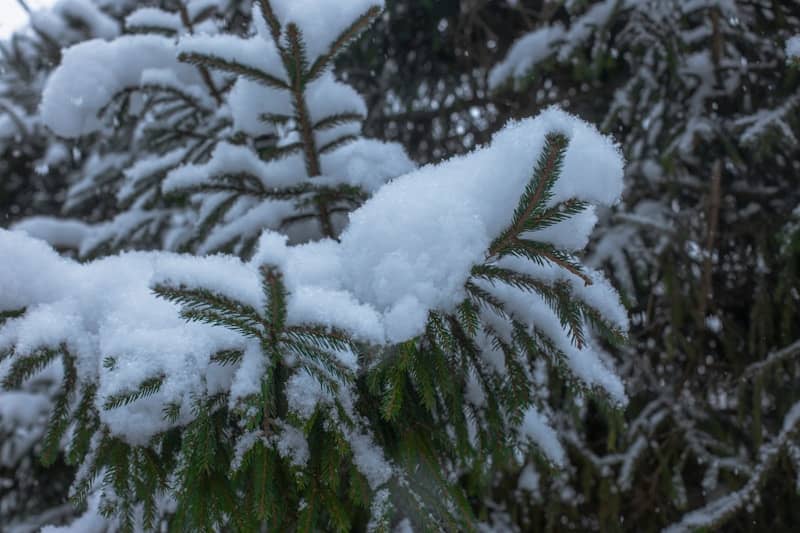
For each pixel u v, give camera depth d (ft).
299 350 2.99
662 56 5.82
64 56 4.60
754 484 5.29
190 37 3.68
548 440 3.69
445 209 3.13
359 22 3.57
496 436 3.41
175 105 4.78
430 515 3.29
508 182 3.14
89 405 3.14
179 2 4.41
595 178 3.06
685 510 6.28
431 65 8.73
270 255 2.85
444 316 3.21
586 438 6.66
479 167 3.23
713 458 5.79
